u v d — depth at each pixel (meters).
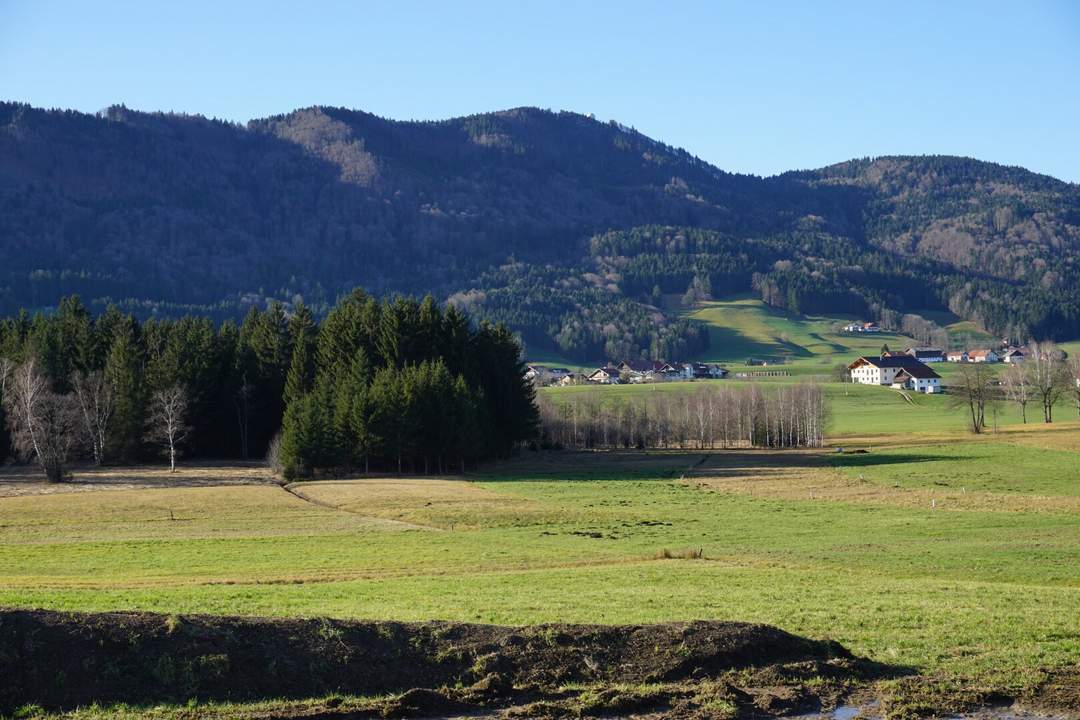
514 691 23.19
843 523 63.66
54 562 47.53
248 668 23.09
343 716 21.47
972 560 47.69
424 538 57.62
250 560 48.50
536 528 62.72
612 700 22.33
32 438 95.31
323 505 77.25
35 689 21.70
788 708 22.59
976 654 26.48
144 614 24.34
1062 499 75.19
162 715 21.14
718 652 25.28
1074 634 28.62
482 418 115.00
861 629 29.31
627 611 31.53
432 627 25.56
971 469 99.31
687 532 59.97
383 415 104.56
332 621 25.16
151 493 83.00
